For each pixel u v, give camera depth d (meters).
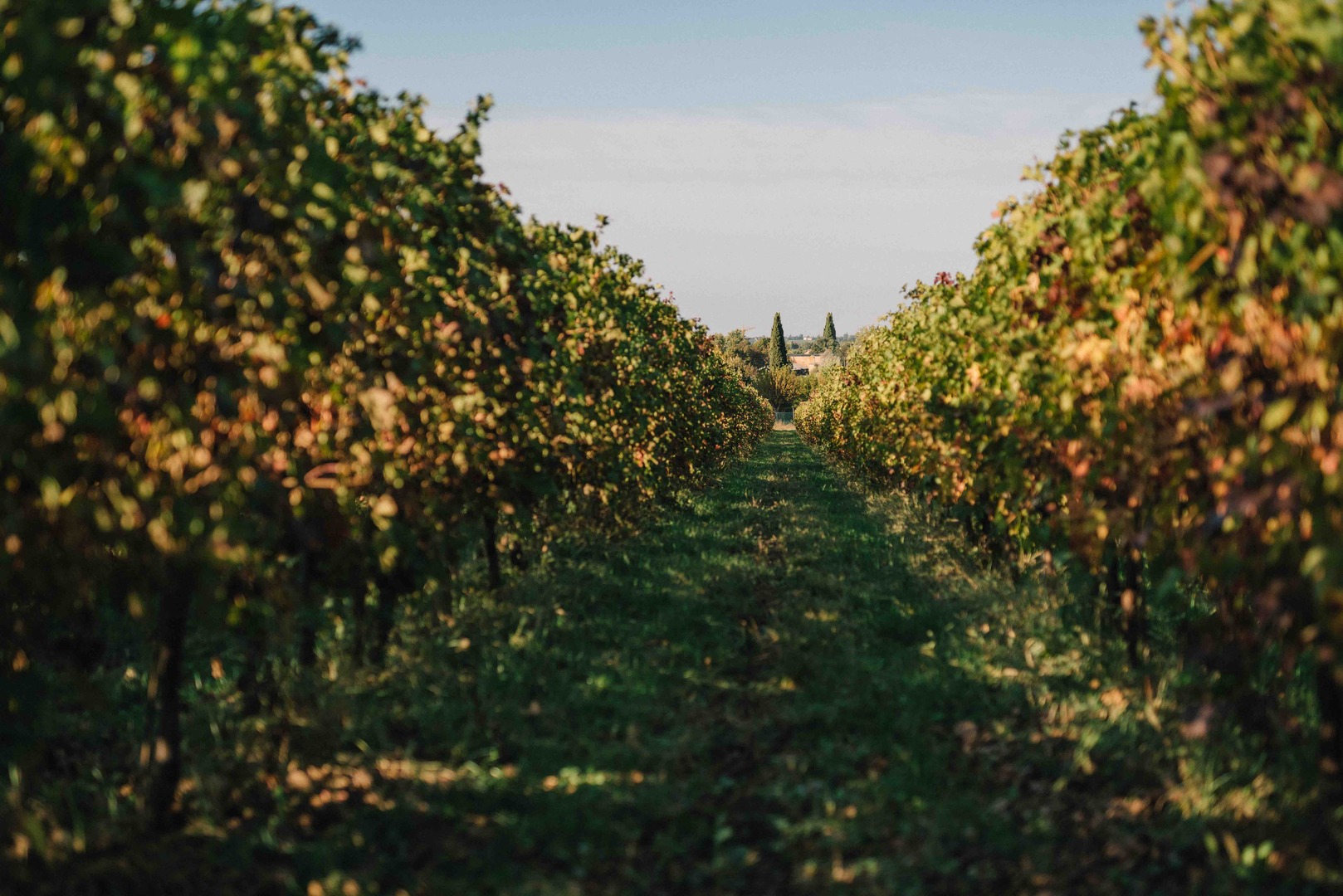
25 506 3.66
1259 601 3.87
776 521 14.99
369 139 5.12
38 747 4.48
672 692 6.36
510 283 6.81
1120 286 5.36
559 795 4.78
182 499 3.81
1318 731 4.86
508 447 7.00
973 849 4.26
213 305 3.88
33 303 3.41
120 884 3.81
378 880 3.93
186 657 6.66
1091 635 6.93
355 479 4.97
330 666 6.11
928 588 9.29
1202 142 3.77
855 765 5.24
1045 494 6.57
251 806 4.58
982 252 7.76
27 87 3.13
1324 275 3.46
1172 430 4.61
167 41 3.50
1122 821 4.39
